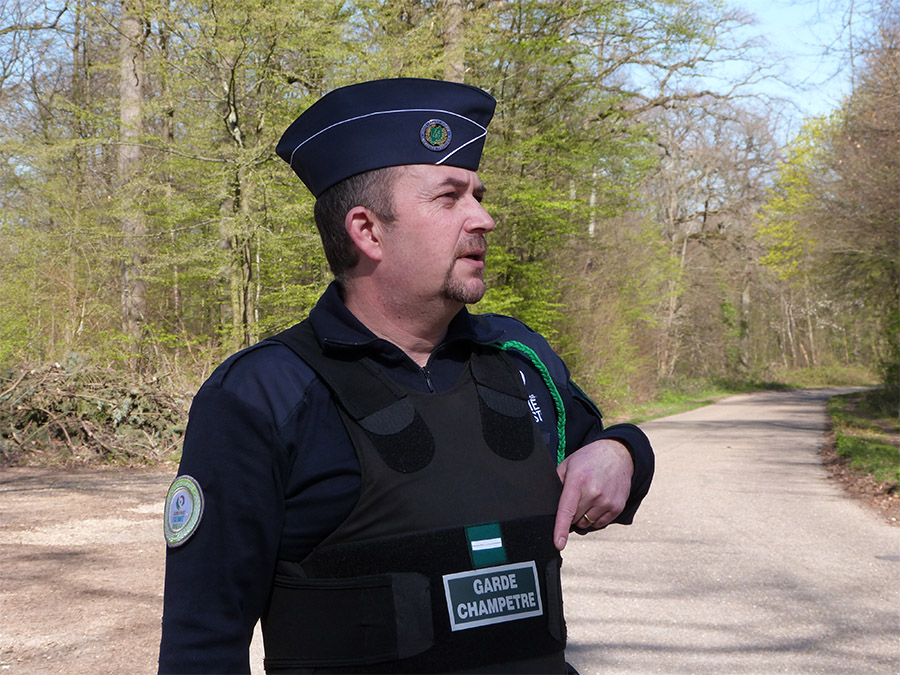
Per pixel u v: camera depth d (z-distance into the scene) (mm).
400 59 10969
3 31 17047
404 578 1113
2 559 5422
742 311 46094
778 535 7094
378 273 1287
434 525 1131
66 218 14023
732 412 26078
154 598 4641
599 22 14172
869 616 4844
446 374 1285
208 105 12234
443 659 1104
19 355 11820
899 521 7770
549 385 1385
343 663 1111
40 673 3520
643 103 18578
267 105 11523
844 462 11938
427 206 1267
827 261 19219
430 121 1272
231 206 12117
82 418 10461
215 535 1119
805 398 35750
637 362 25656
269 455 1136
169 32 11211
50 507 7266
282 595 1156
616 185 15648
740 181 34719
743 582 5586
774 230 31594
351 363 1217
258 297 12680
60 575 5070
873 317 22656
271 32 10570
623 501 1259
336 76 11141
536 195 13797
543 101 14461
